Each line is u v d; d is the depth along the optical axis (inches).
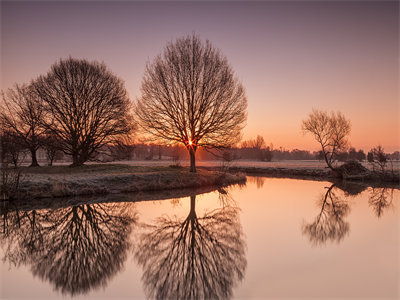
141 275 299.0
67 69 1208.2
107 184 896.3
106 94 1263.5
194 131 1143.0
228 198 835.4
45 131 1202.0
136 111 1152.8
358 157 3029.0
